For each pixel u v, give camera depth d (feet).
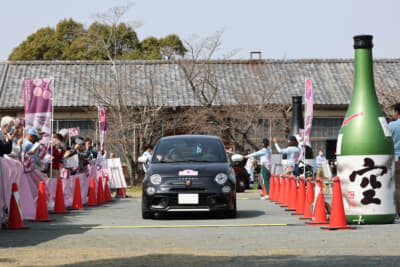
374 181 36.70
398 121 38.99
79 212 51.42
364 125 37.01
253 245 27.81
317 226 36.60
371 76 37.83
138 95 116.37
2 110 115.24
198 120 110.32
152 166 45.68
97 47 111.04
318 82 125.70
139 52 155.22
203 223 40.09
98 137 113.50
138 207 58.39
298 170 68.33
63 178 54.65
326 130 120.47
